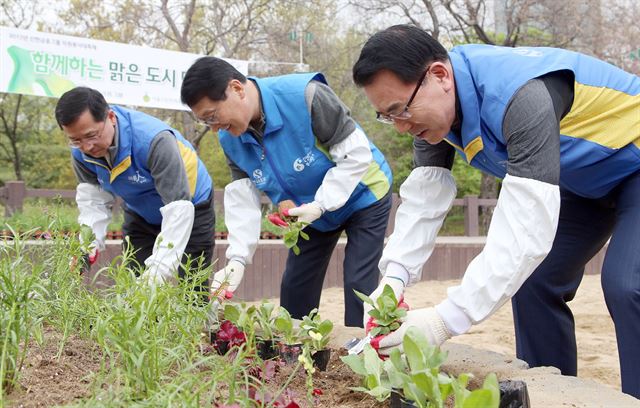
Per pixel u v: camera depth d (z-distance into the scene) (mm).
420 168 2338
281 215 2688
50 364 1841
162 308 1886
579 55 2105
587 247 2512
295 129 2814
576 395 1770
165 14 14320
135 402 1422
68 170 20125
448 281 8586
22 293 1783
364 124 18062
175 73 8195
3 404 1533
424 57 1822
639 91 2152
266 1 15141
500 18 15367
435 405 1303
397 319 1873
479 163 2121
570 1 14602
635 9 15602
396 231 2334
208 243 3568
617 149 2088
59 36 7430
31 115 19500
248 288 7137
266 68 15945
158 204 3357
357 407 1822
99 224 3502
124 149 3072
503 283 1765
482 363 2160
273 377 1972
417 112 1858
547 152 1772
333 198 2740
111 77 7801
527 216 1749
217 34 15141
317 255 3236
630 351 2031
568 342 2609
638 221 2086
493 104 1870
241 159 2938
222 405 1407
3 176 20875
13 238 2195
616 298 2037
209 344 2359
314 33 17266
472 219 11000
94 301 2033
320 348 2250
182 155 3361
